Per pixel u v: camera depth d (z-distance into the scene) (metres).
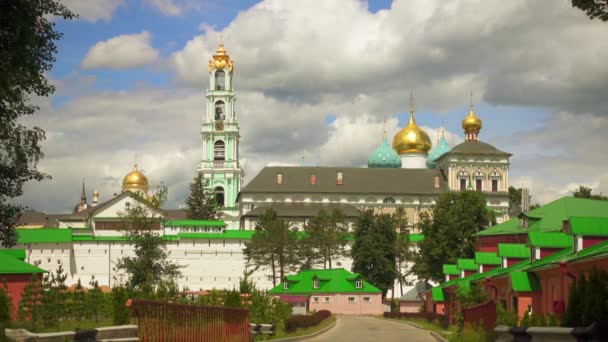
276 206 198.62
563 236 61.31
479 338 49.78
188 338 35.59
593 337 21.70
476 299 64.31
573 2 31.16
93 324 65.38
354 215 189.75
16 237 50.28
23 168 46.03
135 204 167.00
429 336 62.66
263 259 155.25
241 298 61.75
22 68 37.38
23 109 43.78
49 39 37.81
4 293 54.12
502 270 68.88
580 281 29.94
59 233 157.00
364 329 74.75
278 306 69.25
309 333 65.00
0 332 30.94
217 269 161.62
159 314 32.03
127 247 158.50
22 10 34.81
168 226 167.25
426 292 108.06
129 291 50.53
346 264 167.62
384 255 152.38
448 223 114.75
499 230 86.25
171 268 132.12
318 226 159.38
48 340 27.53
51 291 63.94
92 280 141.88
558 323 39.84
